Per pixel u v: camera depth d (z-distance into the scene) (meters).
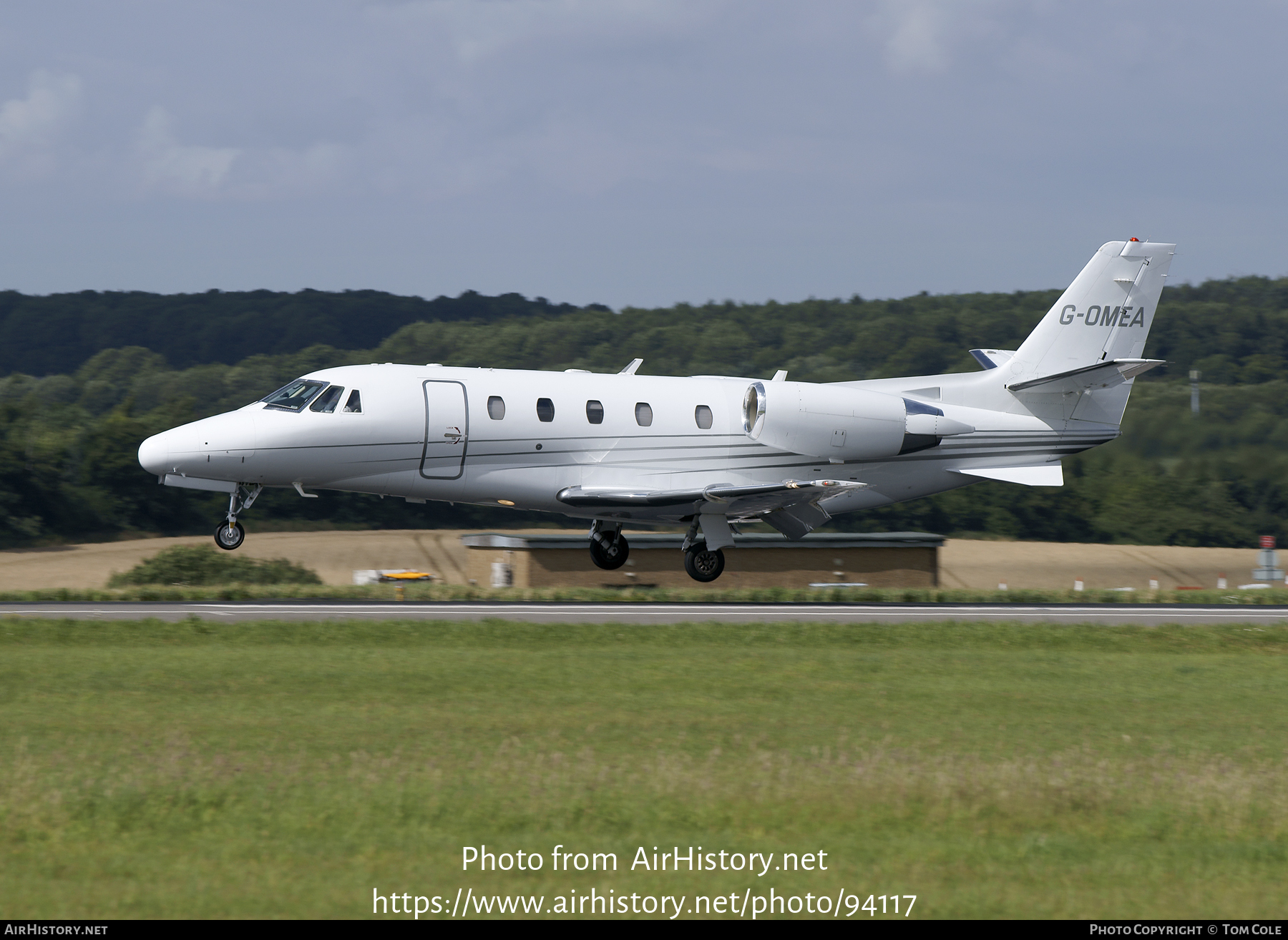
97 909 25.84
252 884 27.44
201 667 54.94
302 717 45.28
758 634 70.19
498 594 90.75
